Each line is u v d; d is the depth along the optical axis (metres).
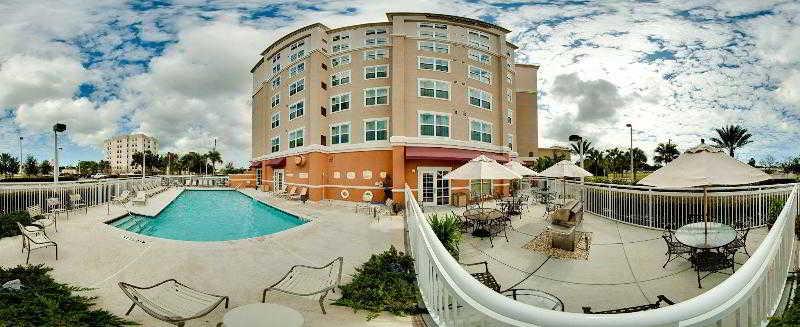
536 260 8.18
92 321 4.48
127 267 7.40
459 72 23.95
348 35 25.33
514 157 28.36
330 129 24.95
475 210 12.45
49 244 7.80
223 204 24.61
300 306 5.36
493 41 26.25
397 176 21.08
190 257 8.16
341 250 9.19
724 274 6.77
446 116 23.03
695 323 2.47
